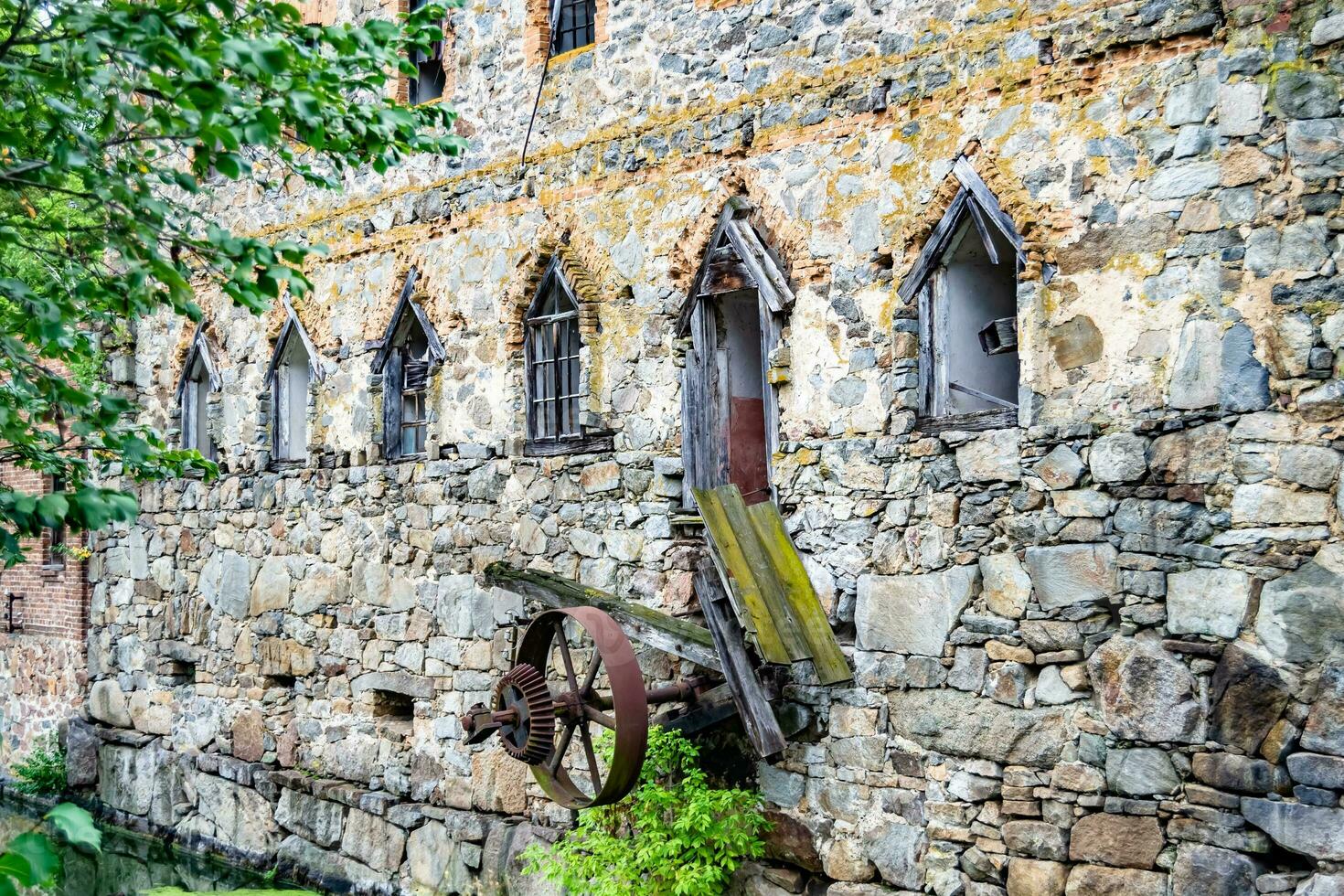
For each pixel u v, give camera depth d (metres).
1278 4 6.02
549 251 9.28
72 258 5.38
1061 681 6.53
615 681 7.06
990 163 6.89
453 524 9.84
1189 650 6.11
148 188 4.90
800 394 7.79
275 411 11.80
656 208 8.58
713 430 8.39
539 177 9.36
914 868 7.00
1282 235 5.97
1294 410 5.91
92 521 4.50
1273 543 5.91
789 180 7.86
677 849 7.34
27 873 3.37
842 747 7.36
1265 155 6.03
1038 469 6.65
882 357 7.39
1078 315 6.57
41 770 13.51
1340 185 5.84
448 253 10.05
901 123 7.33
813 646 7.16
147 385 13.31
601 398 8.90
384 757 10.27
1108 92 6.51
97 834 3.45
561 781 7.88
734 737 7.94
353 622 10.63
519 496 9.38
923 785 7.02
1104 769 6.35
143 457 5.28
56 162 4.54
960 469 6.98
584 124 9.07
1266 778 5.85
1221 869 5.94
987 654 6.82
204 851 11.75
